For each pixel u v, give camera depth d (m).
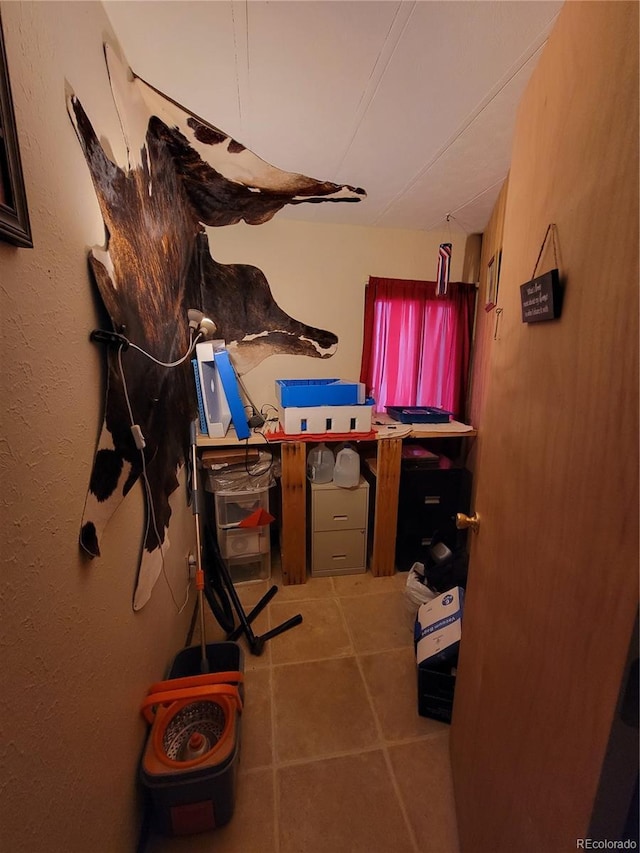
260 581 2.18
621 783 0.41
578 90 0.55
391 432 2.11
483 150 1.51
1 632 0.47
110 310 0.81
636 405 0.41
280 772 1.18
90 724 0.72
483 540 0.94
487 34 0.97
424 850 1.00
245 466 2.00
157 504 1.20
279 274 2.32
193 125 1.26
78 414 0.69
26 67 0.55
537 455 0.66
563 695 0.54
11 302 0.50
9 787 0.48
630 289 0.42
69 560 0.65
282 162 1.61
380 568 2.23
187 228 1.78
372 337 2.46
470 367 2.58
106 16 0.89
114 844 0.81
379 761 1.21
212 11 0.91
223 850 0.99
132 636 0.97
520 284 0.76
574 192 0.55
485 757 0.85
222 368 1.90
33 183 0.56
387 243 2.39
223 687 1.09
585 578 0.50
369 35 0.98
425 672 1.33
